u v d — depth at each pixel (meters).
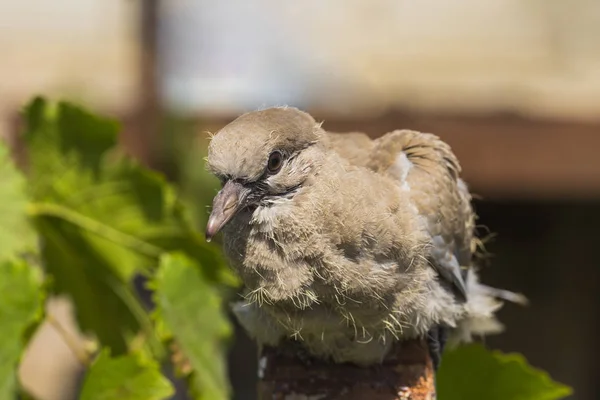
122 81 2.02
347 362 1.72
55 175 1.75
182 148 1.88
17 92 1.99
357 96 2.06
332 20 2.42
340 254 1.70
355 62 2.21
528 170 2.02
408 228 1.71
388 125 2.02
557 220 2.42
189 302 1.73
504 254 2.45
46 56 2.20
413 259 1.71
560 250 2.44
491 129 2.02
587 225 2.42
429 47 2.34
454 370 1.75
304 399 1.71
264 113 1.71
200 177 1.88
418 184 1.73
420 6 2.55
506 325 2.46
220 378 1.74
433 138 1.76
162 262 1.72
